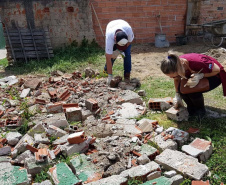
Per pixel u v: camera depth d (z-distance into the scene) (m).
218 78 3.33
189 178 2.39
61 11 8.04
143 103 4.14
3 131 3.36
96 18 8.72
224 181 2.40
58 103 3.80
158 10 9.20
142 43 9.48
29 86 4.95
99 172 2.46
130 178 2.39
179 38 9.17
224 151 2.81
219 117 3.59
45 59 7.39
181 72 3.01
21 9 7.63
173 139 3.00
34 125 3.38
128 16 9.03
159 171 2.45
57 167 2.48
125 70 5.26
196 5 9.40
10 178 2.35
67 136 3.09
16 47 7.38
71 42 8.45
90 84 5.04
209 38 9.04
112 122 3.50
